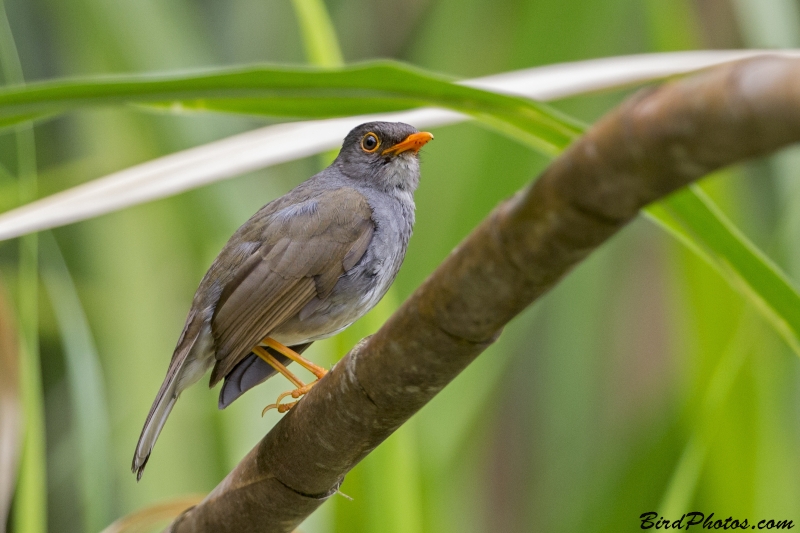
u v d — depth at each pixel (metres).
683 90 2.98
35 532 7.75
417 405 4.95
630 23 11.54
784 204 10.57
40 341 11.45
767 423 9.32
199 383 10.59
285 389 10.12
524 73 5.70
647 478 10.45
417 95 4.32
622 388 12.29
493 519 11.94
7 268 10.70
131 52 11.33
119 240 11.09
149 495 10.16
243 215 11.24
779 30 10.73
